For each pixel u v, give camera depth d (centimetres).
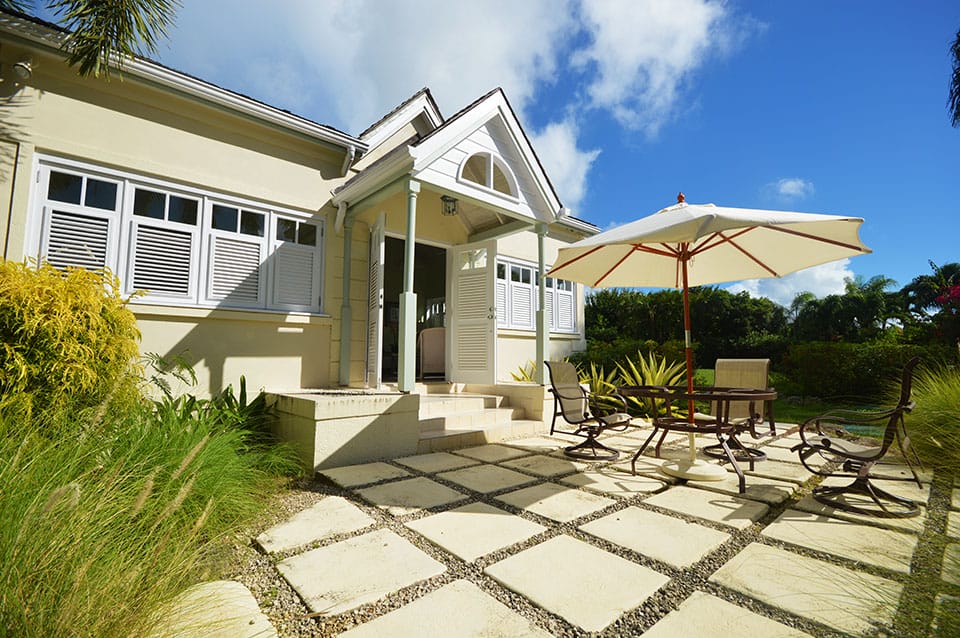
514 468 428
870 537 264
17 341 316
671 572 221
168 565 180
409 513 304
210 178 544
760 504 324
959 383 461
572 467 432
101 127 480
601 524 284
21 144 438
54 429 274
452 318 756
